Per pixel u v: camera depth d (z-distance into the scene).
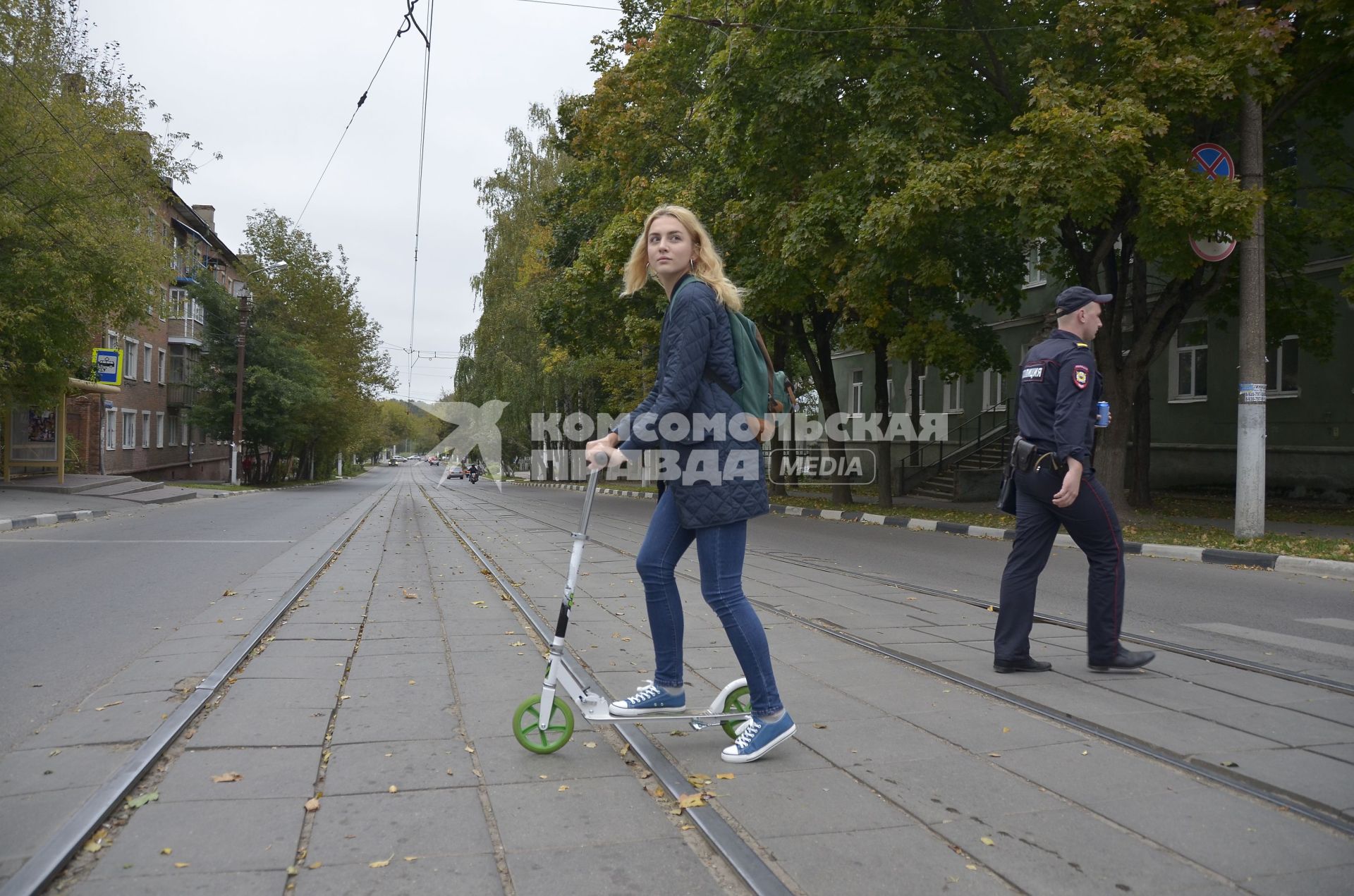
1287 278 16.44
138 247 21.50
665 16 15.89
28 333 20.19
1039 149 12.09
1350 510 16.42
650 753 3.51
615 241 19.66
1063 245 14.82
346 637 5.79
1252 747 3.56
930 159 13.22
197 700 4.21
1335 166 15.30
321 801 3.06
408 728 3.88
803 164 16.30
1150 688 4.52
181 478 49.16
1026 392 4.90
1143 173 11.79
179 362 47.50
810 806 3.02
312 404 44.59
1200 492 21.02
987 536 14.41
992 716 4.07
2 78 19.30
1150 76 11.58
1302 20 12.30
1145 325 14.62
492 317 40.75
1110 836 2.79
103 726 3.87
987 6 13.94
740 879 2.51
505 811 2.99
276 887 2.46
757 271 17.98
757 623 3.44
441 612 6.78
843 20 14.55
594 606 7.09
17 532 14.17
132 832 2.80
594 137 22.17
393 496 31.81
